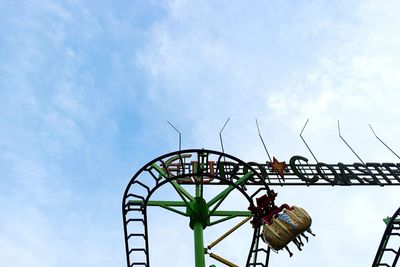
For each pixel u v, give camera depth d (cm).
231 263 1700
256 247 1725
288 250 1441
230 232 1766
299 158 2234
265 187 1612
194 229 1745
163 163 1662
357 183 2180
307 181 2159
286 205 1486
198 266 1634
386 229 1655
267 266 1716
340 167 2231
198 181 2006
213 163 2053
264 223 1474
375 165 2266
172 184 1762
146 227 1681
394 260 1667
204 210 1773
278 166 2188
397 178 2203
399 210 1630
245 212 1844
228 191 1756
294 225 1420
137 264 1711
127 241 1686
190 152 1669
